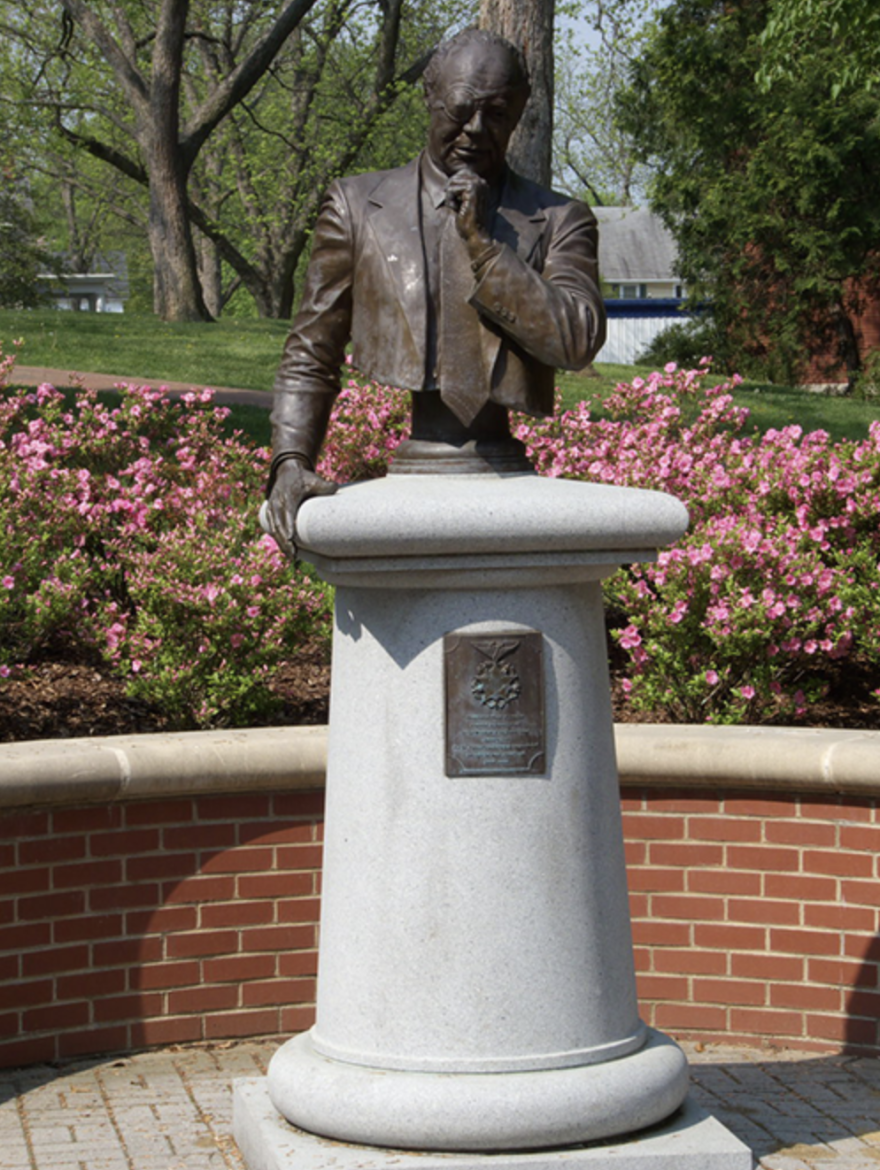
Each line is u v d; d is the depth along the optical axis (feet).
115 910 15.49
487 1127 10.98
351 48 115.14
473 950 11.26
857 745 15.25
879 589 21.68
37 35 108.78
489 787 11.32
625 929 11.92
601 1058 11.49
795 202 89.25
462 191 11.22
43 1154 12.88
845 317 96.37
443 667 11.31
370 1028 11.45
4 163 124.47
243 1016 15.94
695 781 15.81
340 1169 10.90
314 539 11.02
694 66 89.20
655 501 11.28
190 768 15.42
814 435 23.88
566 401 57.82
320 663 24.77
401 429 27.35
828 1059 15.37
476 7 113.80
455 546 11.00
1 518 22.07
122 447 26.35
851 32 42.04
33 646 22.72
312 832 16.05
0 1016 15.05
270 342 74.33
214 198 135.44
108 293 235.40
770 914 15.75
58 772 14.93
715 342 97.35
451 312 11.71
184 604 20.72
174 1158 12.75
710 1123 11.75
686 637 20.72
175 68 91.76
